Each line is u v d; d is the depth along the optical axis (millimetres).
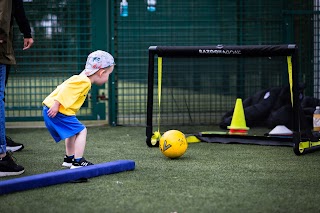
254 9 8312
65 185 3891
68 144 4633
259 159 4922
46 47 7781
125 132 6914
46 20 7664
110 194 3633
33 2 7629
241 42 8406
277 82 8172
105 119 7816
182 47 5539
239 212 3205
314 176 4184
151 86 5641
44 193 3662
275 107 7191
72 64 7641
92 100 7746
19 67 7598
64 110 4422
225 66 9219
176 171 4383
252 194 3619
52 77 7691
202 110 8641
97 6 7625
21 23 4910
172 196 3574
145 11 8578
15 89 9242
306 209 3266
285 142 5598
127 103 8438
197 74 9203
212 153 5254
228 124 7133
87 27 7676
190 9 8859
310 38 7828
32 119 7629
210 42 8773
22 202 3439
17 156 5195
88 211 3238
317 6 7691
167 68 8195
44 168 4594
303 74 7852
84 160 4488
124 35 8516
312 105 6984
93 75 4617
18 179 3764
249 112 7195
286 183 3945
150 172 4344
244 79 8234
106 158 5055
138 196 3578
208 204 3377
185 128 7285
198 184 3918
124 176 4199
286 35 7762
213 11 8922
